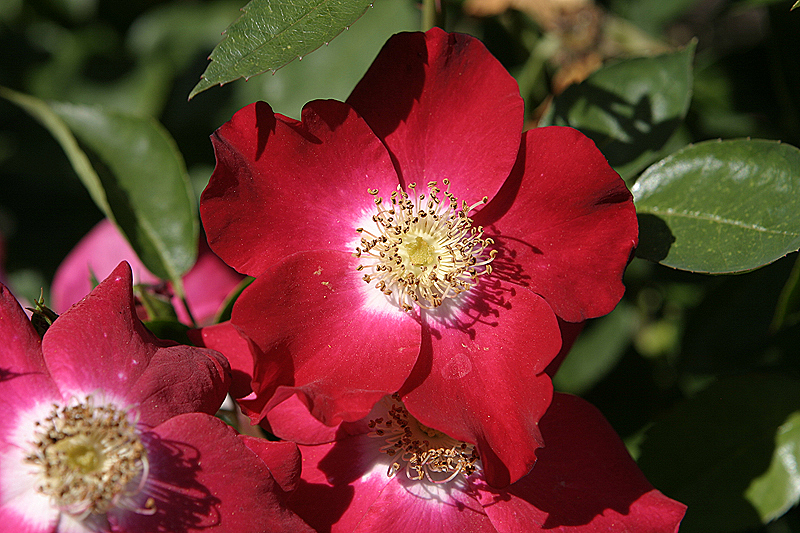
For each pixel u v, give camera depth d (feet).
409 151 1.27
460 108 1.26
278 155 1.25
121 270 1.23
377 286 1.27
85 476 1.18
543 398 1.20
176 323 1.31
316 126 1.25
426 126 1.27
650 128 1.35
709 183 1.31
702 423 1.36
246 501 1.18
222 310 1.33
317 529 1.24
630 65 1.37
